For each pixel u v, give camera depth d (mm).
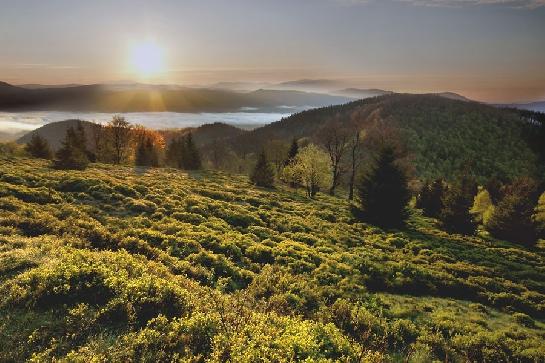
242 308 14070
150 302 11914
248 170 116062
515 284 27359
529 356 15828
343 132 79250
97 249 18719
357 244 33688
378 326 16406
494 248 40812
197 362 9586
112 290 12172
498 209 53156
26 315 10469
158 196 36438
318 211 47156
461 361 15117
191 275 18609
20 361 8875
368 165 52594
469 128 192000
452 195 52625
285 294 17984
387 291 22812
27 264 13570
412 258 31141
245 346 10297
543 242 52094
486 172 146750
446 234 45375
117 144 84438
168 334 10375
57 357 9078
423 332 16797
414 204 74250
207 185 54438
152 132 108250
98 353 9273
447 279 25797
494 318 20844
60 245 17203
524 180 89750
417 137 180375
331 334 12469
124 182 40188
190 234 25391
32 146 77125
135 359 9312
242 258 23094
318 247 28953
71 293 11781
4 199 24969
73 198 30422
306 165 69000
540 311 22812
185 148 92125
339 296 19906
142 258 18516
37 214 22781
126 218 27656
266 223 35156
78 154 60719
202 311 12406
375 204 46031
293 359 10242
